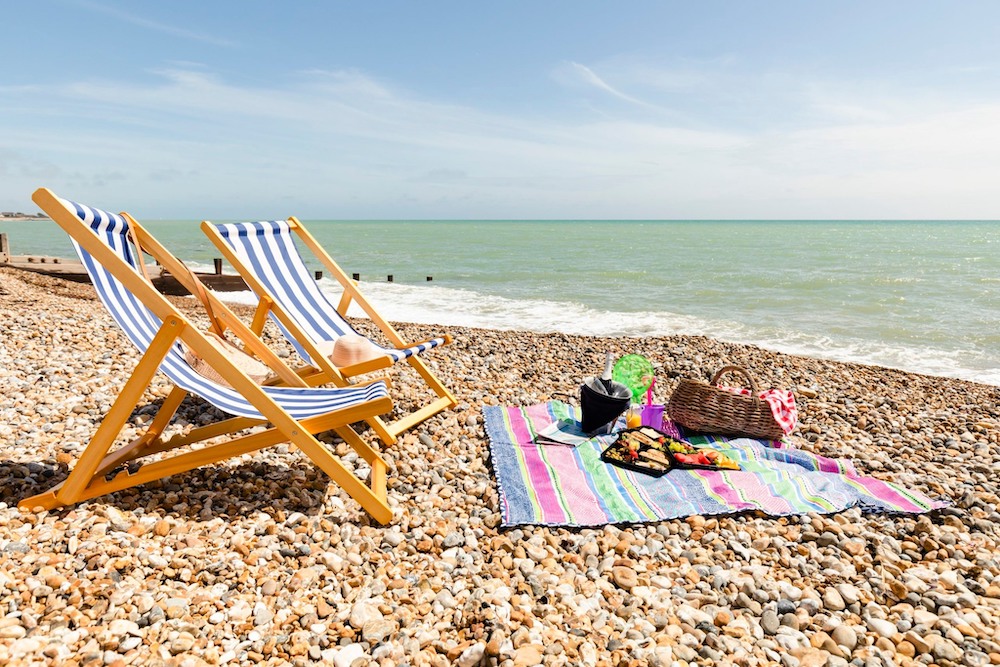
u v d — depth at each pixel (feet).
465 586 8.30
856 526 10.27
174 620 6.93
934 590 8.51
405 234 260.42
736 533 10.05
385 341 28.12
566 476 11.73
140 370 8.87
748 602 8.14
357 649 6.81
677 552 9.41
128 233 11.00
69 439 11.78
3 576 7.09
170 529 8.92
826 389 20.77
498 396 17.37
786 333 36.35
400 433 13.69
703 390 14.38
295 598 7.72
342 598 7.84
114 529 8.68
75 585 7.22
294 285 15.05
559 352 24.80
